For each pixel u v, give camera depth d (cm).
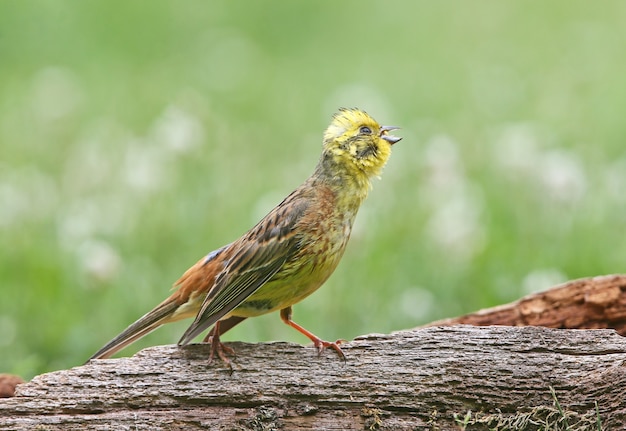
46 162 1784
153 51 2500
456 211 1354
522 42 2456
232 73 2325
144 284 1313
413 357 809
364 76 2309
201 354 820
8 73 2347
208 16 2688
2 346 1203
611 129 1877
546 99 1981
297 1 2741
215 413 796
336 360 813
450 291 1287
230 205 1541
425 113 2036
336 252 896
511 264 1328
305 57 2489
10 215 1498
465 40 2527
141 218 1461
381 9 2759
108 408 797
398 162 1622
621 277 939
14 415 790
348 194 914
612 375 784
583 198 1444
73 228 1424
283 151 1817
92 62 2433
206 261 884
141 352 819
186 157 1591
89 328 1238
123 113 2058
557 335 816
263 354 817
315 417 799
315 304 1268
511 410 793
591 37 2370
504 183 1542
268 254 864
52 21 2498
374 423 794
